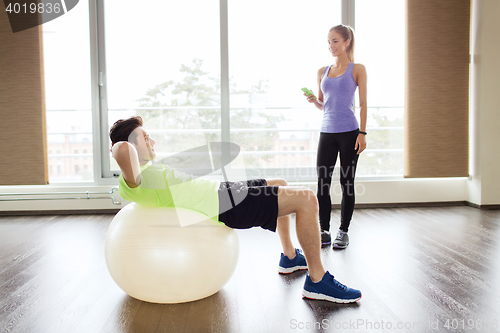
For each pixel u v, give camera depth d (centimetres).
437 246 227
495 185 342
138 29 353
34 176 325
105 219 311
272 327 129
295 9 366
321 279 150
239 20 361
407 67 340
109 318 137
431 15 338
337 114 230
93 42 335
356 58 369
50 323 133
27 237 257
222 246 145
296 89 376
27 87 320
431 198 358
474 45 344
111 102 354
